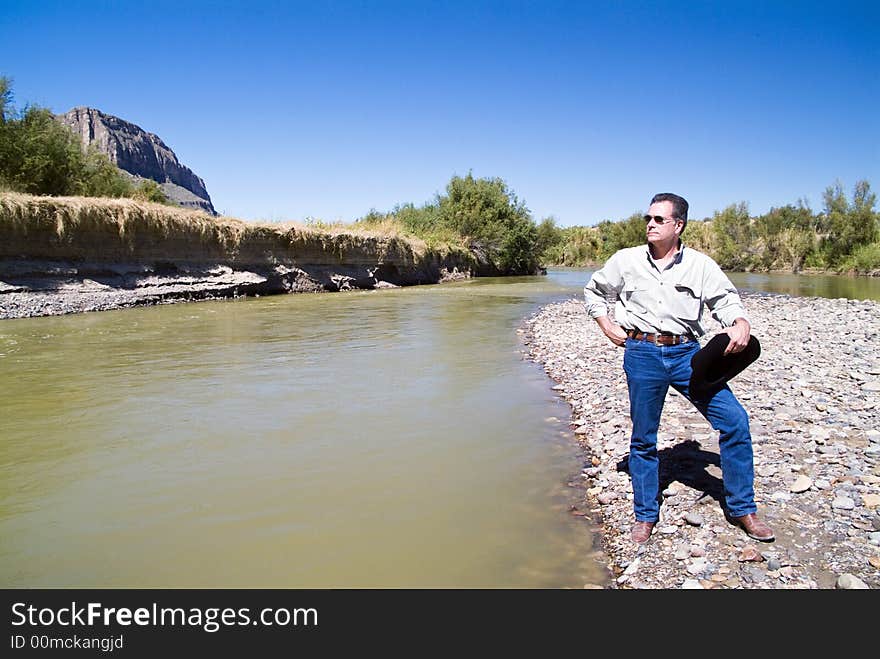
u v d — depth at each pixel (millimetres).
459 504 3934
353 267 26656
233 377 7473
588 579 3076
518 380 7566
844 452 4418
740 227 48875
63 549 3303
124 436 5188
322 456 4766
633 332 3494
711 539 3305
